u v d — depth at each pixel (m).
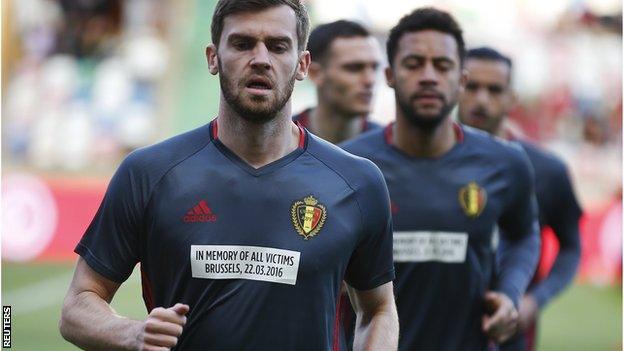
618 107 27.09
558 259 8.64
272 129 4.69
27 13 27.28
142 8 28.03
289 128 4.78
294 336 4.61
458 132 6.97
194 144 4.77
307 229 4.68
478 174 6.88
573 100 27.17
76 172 25.98
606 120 27.06
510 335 6.90
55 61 27.12
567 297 18.72
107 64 27.39
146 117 27.09
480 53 8.63
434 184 6.80
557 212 8.65
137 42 27.83
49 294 17.09
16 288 17.67
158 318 4.32
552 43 27.52
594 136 27.00
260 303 4.59
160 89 27.47
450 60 6.71
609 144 26.95
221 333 4.58
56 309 15.72
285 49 4.58
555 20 27.73
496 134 8.77
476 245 6.83
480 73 8.62
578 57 27.44
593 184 26.42
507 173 6.97
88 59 27.34
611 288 20.11
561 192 8.59
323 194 4.74
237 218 4.65
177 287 4.64
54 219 21.22
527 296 8.24
